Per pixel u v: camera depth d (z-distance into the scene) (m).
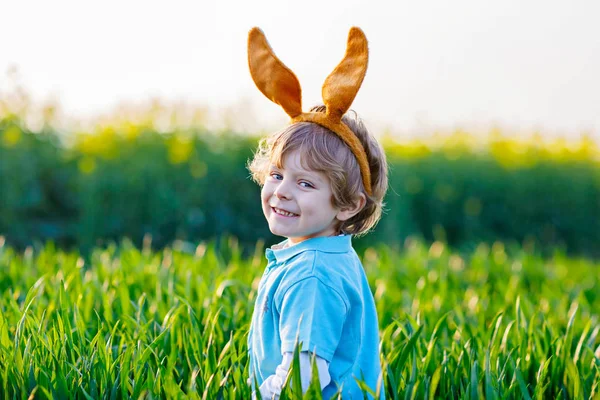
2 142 7.47
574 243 9.93
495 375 2.67
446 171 9.36
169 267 4.36
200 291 3.68
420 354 2.84
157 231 7.77
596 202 9.88
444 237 9.47
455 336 3.17
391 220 8.91
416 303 3.94
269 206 2.27
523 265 5.73
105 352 2.61
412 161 9.30
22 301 3.78
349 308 2.16
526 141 10.40
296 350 2.01
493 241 9.59
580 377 2.77
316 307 2.08
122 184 7.62
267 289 2.24
